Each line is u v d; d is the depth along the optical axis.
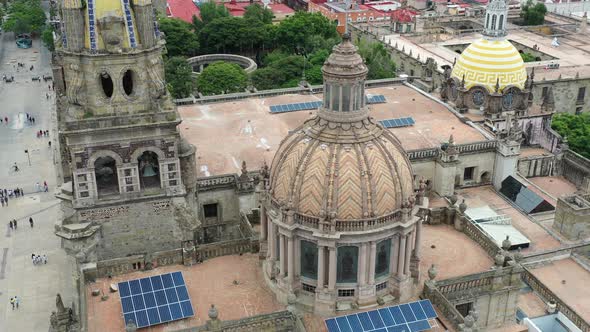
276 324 60.12
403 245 61.34
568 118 131.88
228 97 117.88
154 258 69.38
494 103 116.12
